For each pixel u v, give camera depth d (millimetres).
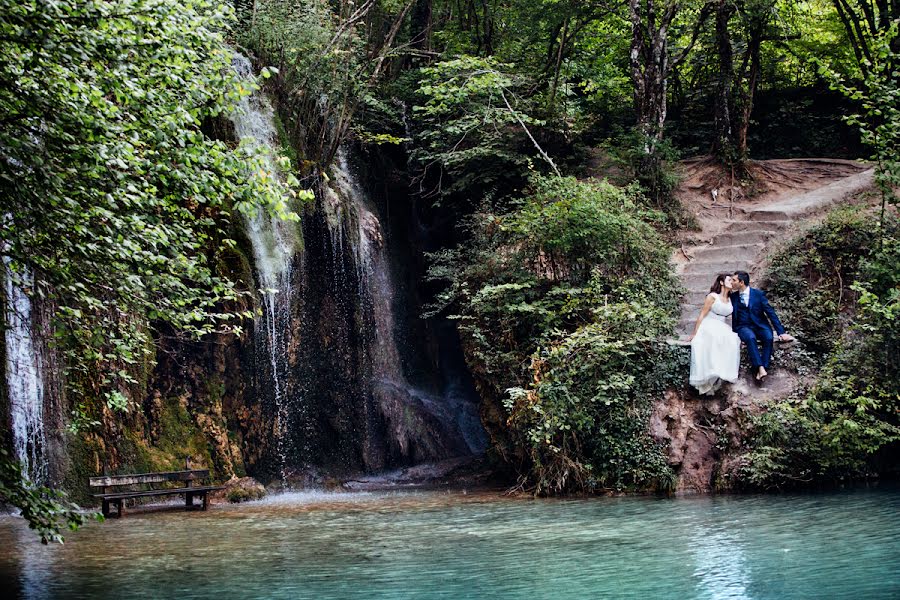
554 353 13555
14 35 6547
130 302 7996
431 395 20500
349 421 17969
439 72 19719
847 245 14859
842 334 13734
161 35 7375
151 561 8539
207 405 15297
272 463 16188
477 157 20016
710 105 23891
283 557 8586
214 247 15055
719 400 12992
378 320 19516
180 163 7852
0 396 12281
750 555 7703
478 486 15414
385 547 9023
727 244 17391
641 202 18406
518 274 15711
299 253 17094
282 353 16547
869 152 21625
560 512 11242
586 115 22266
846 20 20625
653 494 12539
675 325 15086
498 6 22797
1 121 7020
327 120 19484
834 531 8680
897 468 13219
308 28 17969
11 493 6836
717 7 20250
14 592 7133
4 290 12195
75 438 13477
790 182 19875
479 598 6551
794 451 12164
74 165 7227
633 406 13227
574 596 6492
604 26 24219
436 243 22094
